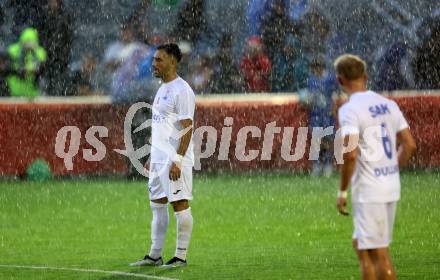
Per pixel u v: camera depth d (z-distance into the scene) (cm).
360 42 5994
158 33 6003
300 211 4300
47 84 5916
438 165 5306
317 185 4884
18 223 4169
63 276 3117
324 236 3797
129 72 5197
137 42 5662
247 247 3600
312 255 3428
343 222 4050
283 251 3509
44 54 5778
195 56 5969
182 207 3206
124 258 3412
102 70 5953
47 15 5984
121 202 4569
